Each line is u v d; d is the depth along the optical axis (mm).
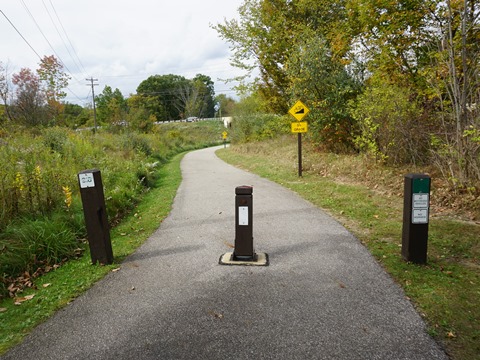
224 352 2695
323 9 17562
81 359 2678
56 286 4055
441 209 6387
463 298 3400
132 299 3623
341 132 12492
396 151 9328
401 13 9953
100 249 4613
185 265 4484
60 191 7145
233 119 29359
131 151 17828
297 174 11156
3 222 5398
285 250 4879
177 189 10492
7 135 16109
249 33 18688
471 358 2549
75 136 18594
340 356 2613
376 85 10406
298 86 13250
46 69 34406
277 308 3332
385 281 3826
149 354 2703
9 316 3416
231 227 6125
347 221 6172
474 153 6504
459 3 8094
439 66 7867
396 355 2609
